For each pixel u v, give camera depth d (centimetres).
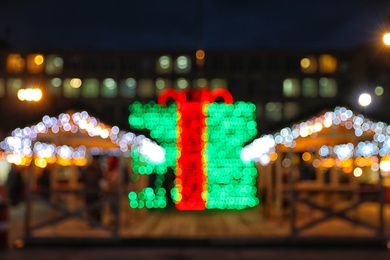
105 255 1523
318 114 1734
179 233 1870
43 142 2075
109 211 2267
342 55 10875
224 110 3094
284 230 1966
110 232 1859
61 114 1734
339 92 10825
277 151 2112
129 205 2209
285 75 11000
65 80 10888
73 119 1747
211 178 3061
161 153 2530
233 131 3081
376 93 9844
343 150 2252
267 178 2386
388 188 3247
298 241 1689
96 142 1980
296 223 2203
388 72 9888
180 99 3075
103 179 2259
